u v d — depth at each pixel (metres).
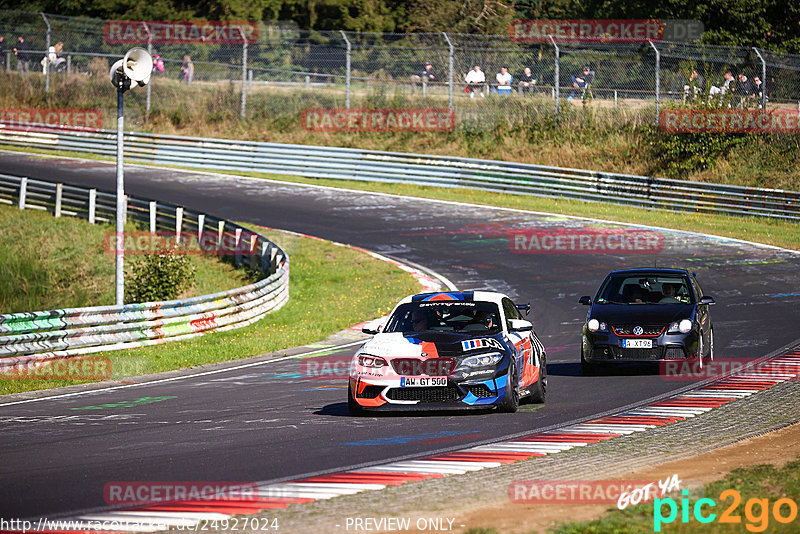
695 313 34.53
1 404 31.59
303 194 93.50
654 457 20.47
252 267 69.44
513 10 141.62
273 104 119.88
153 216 79.12
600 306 35.66
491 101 110.81
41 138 114.25
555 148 103.75
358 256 69.94
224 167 105.56
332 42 136.62
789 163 91.44
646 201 86.06
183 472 19.97
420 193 94.38
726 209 82.19
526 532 14.73
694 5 119.81
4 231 81.12
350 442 22.94
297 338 47.16
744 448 21.23
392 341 27.17
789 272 60.62
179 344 46.47
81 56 128.38
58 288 71.12
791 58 96.56
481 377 26.00
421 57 117.31
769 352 37.78
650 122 102.75
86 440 24.20
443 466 19.92
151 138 108.81
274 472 19.77
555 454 20.97
